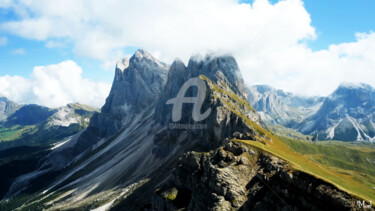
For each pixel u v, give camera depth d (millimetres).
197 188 105125
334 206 65688
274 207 78500
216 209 88438
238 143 110312
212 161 110188
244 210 85812
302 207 72250
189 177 123625
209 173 103312
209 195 96250
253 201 85688
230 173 96312
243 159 100562
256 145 109438
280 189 80500
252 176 95438
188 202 117562
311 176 75125
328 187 69688
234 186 92688
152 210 136875
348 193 65500
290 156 113375
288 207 74875
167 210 122062
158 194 133750
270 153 100250
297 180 77562
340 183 83312
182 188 126812
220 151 109688
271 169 90000
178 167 134125
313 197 71250
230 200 90250
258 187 88750
